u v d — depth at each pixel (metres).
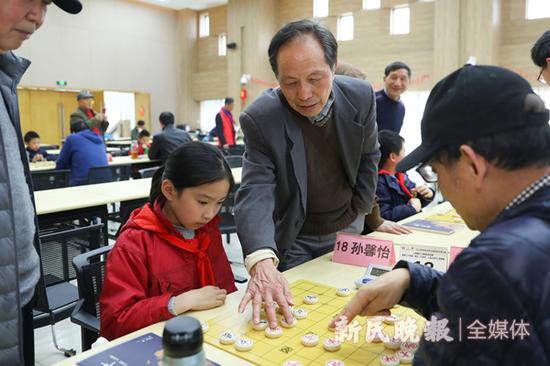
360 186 1.65
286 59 1.21
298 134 1.43
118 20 11.64
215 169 1.21
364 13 9.00
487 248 0.58
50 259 1.86
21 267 1.11
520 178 0.62
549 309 0.54
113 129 12.03
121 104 12.24
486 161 0.62
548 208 0.59
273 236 1.31
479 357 0.56
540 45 1.83
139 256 1.24
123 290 1.19
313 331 0.99
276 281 1.13
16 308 1.04
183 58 12.67
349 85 1.49
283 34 1.23
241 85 10.80
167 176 1.25
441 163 0.67
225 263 1.46
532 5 7.45
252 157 1.44
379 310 0.94
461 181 0.65
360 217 1.76
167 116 5.80
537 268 0.55
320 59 1.21
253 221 1.31
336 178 1.57
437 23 7.84
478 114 0.62
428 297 0.92
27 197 1.13
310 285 1.27
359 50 9.14
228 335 0.96
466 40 7.60
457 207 0.70
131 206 3.18
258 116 1.41
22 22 1.01
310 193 1.56
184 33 12.58
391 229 1.85
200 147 1.24
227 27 11.03
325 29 1.24
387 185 2.50
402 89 3.09
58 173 4.27
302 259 1.65
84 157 4.48
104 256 1.57
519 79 0.63
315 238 1.67
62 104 11.16
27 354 1.30
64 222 2.82
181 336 0.55
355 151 1.50
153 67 12.40
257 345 0.94
